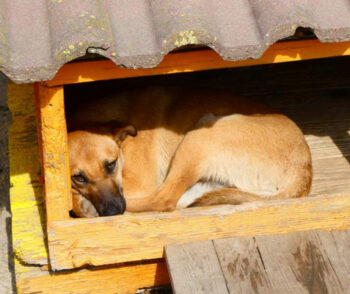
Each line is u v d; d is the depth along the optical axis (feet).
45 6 12.27
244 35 11.78
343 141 19.66
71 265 13.83
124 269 14.52
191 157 16.85
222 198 15.85
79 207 17.47
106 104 18.43
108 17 11.96
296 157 16.99
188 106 18.22
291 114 20.92
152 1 12.44
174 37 11.26
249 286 12.87
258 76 22.90
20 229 14.60
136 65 11.39
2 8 12.04
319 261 13.47
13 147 17.17
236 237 14.24
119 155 17.60
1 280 16.83
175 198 16.89
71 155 16.65
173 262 13.48
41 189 15.81
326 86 22.26
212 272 13.24
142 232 13.92
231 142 16.94
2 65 10.85
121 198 17.17
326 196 14.34
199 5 12.03
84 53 11.05
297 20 11.53
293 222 14.38
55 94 12.46
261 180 16.99
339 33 11.90
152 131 18.35
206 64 12.61
